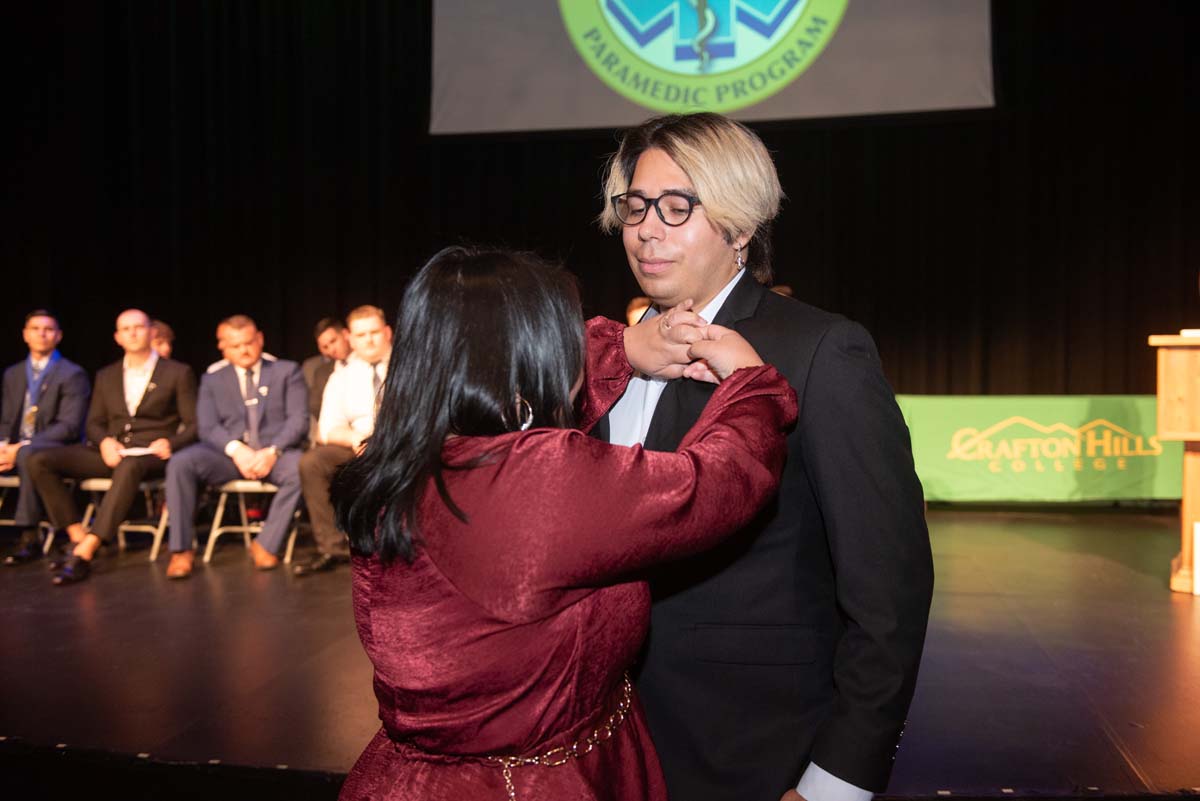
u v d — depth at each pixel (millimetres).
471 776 958
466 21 6688
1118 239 6727
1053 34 6730
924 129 7004
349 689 2809
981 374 6996
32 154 7523
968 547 4770
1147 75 6613
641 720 1084
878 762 1021
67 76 7547
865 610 1063
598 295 7355
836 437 1098
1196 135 6574
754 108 6336
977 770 2189
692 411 1188
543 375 999
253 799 2213
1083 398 5426
